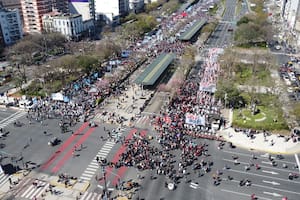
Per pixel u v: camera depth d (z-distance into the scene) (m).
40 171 100.06
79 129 124.19
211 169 99.06
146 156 105.31
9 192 90.81
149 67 178.12
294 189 90.25
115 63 194.75
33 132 122.88
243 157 104.69
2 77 179.50
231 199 86.75
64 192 90.50
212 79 160.88
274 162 101.62
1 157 107.19
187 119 123.38
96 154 108.06
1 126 127.75
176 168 99.44
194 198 87.25
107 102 147.50
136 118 132.25
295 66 187.25
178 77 169.38
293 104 135.25
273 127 120.19
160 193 89.25
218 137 116.50
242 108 136.88
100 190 90.94
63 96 146.88
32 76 183.75
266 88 151.62
